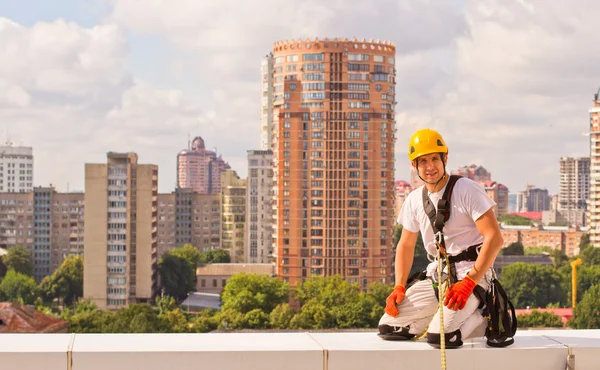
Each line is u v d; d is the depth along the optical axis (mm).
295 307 175750
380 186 196500
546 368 10141
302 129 195500
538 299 196250
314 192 195125
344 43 195000
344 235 195625
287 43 197875
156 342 10039
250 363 9742
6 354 9500
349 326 144000
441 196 10570
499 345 10164
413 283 10836
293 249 196750
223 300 163500
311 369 9805
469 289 10125
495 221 10336
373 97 196000
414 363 9953
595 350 10164
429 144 10523
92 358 9570
